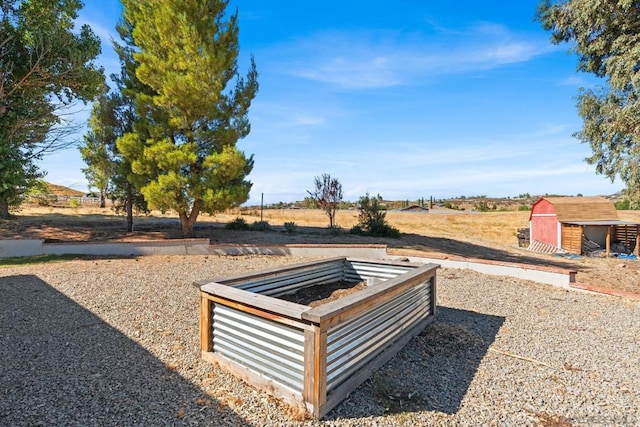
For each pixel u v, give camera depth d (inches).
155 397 107.8
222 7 442.9
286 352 108.1
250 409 102.8
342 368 111.0
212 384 116.4
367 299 119.4
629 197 373.4
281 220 1010.7
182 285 249.0
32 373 120.7
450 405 108.0
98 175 734.5
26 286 234.2
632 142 361.4
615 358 145.7
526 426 98.0
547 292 259.8
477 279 299.9
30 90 440.5
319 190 690.8
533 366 136.9
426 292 179.9
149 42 414.9
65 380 116.6
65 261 323.3
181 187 407.5
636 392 118.2
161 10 398.3
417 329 164.6
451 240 706.2
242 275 152.6
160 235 483.8
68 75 436.5
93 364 129.0
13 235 442.3
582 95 382.9
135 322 174.1
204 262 339.0
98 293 221.3
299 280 183.6
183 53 401.7
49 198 903.7
